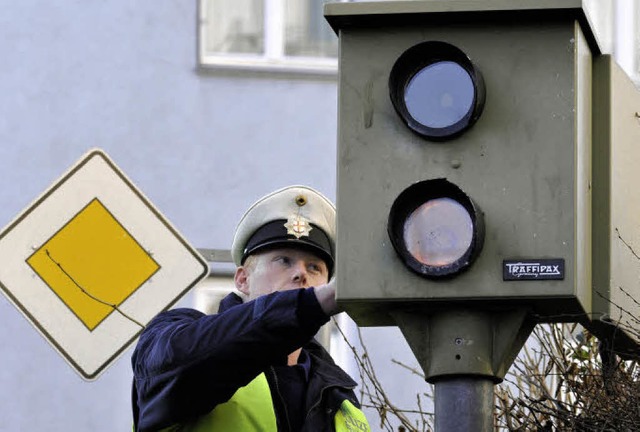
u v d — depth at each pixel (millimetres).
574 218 8969
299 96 22156
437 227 9031
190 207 21766
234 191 21844
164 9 22359
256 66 22250
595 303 9430
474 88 9070
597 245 9461
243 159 21953
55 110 22062
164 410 9891
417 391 19719
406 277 9016
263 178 21922
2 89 22078
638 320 9883
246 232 10969
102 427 21031
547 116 9078
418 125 9117
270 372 10461
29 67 22156
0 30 22234
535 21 9164
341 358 20094
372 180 9148
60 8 22328
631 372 10727
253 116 22109
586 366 11484
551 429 10734
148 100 22109
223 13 22375
